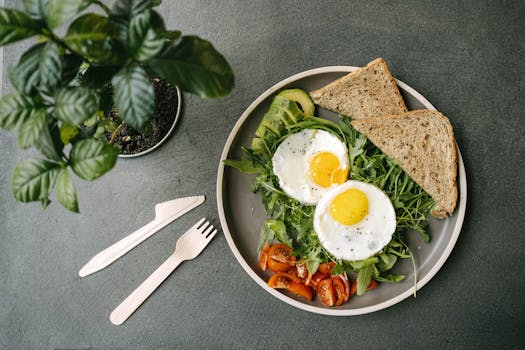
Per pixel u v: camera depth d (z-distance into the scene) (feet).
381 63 1.70
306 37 1.86
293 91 1.76
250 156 1.77
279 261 1.76
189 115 1.87
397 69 1.83
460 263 1.81
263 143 1.76
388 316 1.83
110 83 1.49
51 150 1.33
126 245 1.88
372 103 1.74
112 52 1.23
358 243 1.73
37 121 1.27
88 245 1.90
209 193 1.87
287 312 1.86
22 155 1.92
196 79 1.29
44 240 1.92
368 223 1.73
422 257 1.77
